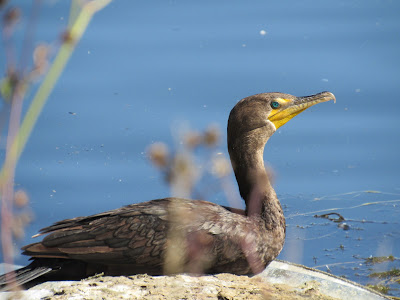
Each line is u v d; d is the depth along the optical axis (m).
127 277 9.42
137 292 8.80
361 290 10.23
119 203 15.02
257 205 10.98
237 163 11.58
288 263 11.35
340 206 14.64
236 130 11.54
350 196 15.09
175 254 9.90
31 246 9.85
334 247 12.95
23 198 6.17
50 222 14.25
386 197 14.95
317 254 12.75
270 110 11.64
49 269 9.87
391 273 11.94
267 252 10.62
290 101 11.81
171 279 9.36
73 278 10.05
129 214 10.07
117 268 9.99
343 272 12.04
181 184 6.77
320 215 14.26
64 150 16.56
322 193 15.31
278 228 10.83
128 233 9.88
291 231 13.63
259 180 11.28
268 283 9.73
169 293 8.77
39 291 8.90
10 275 9.74
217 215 10.36
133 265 9.95
